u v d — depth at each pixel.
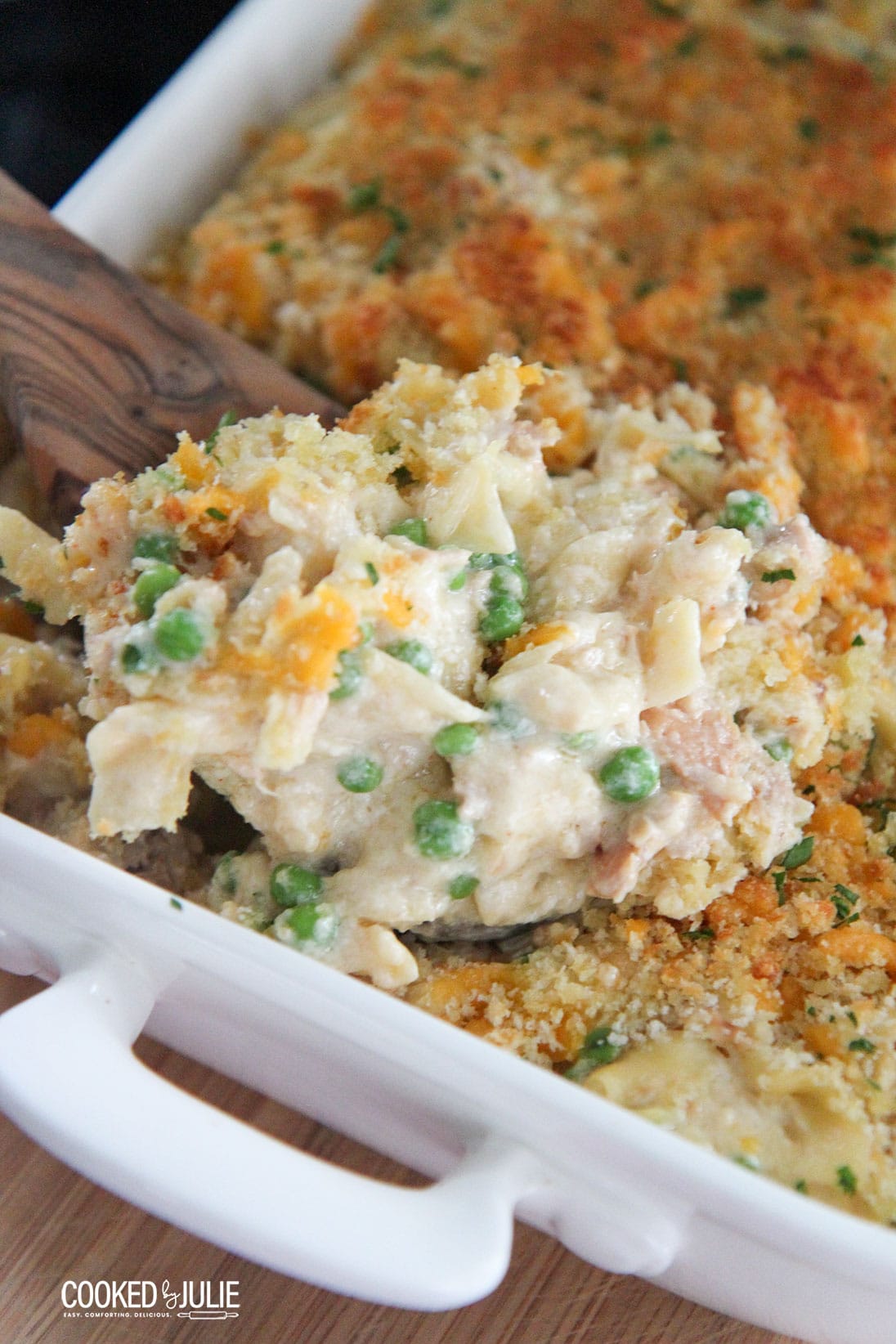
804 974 0.38
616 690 0.37
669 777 0.38
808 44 0.48
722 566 0.38
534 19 0.49
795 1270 0.35
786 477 0.42
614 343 0.44
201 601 0.36
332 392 0.45
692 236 0.45
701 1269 0.37
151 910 0.35
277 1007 0.36
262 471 0.37
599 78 0.48
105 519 0.37
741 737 0.38
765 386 0.43
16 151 0.50
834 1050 0.37
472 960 0.38
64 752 0.39
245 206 0.47
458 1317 0.39
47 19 0.51
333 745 0.36
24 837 0.36
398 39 0.49
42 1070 0.34
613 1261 0.37
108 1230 0.40
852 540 0.42
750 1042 0.37
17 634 0.41
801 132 0.47
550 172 0.47
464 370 0.44
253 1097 0.41
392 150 0.47
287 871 0.37
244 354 0.42
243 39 0.47
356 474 0.38
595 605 0.38
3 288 0.41
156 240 0.47
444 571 0.37
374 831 0.37
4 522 0.39
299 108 0.49
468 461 0.38
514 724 0.37
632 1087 0.37
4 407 0.42
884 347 0.44
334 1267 0.33
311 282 0.46
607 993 0.38
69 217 0.45
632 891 0.38
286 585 0.36
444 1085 0.35
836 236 0.45
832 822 0.39
